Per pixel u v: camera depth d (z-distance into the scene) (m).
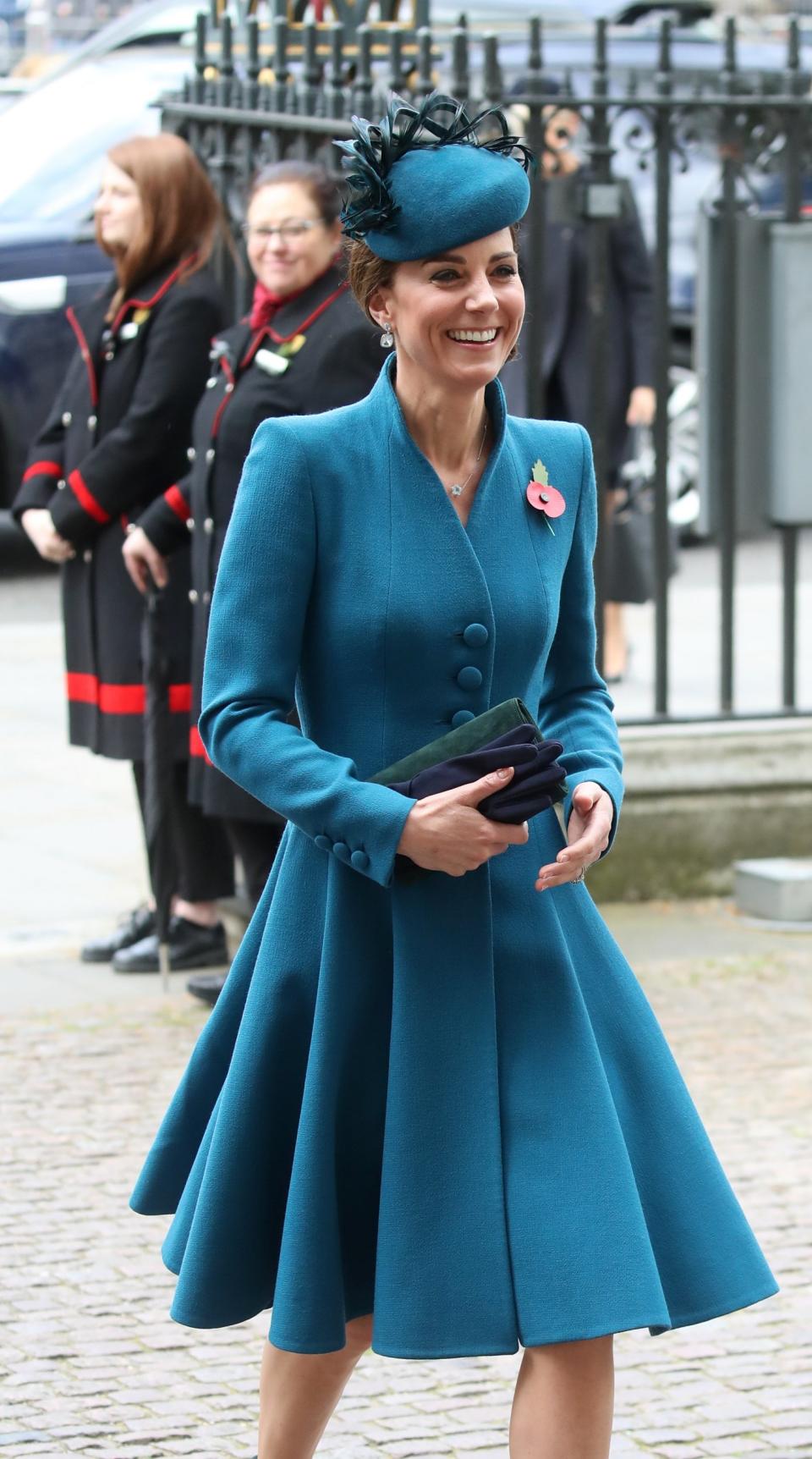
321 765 9.99
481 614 10.23
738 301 24.81
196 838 22.56
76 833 28.86
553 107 24.08
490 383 10.65
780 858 25.44
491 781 9.63
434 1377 14.21
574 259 30.44
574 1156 9.91
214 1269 10.28
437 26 47.75
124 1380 13.95
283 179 19.70
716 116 25.22
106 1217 16.50
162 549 21.41
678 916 24.70
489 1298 9.76
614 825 10.59
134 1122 18.41
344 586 10.24
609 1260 9.70
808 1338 14.70
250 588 10.24
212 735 10.31
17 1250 15.88
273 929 10.48
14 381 42.19
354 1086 10.26
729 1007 21.47
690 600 43.16
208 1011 21.55
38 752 33.03
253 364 20.11
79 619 22.78
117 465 22.03
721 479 25.25
